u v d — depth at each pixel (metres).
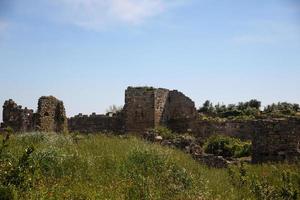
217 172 21.83
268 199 16.91
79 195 12.48
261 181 18.97
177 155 22.61
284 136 27.88
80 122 51.28
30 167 13.26
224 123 47.34
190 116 50.88
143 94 48.03
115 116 50.47
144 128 47.59
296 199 16.81
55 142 21.39
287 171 19.98
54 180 14.12
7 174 12.30
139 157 17.91
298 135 27.56
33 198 11.52
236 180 19.56
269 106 60.94
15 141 20.89
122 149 20.64
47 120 37.28
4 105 39.38
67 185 13.80
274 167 23.17
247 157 34.12
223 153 36.28
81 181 14.50
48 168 15.32
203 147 37.84
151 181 14.90
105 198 12.59
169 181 16.02
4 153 14.75
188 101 51.53
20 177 12.30
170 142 31.44
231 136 46.66
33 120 37.81
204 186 16.67
